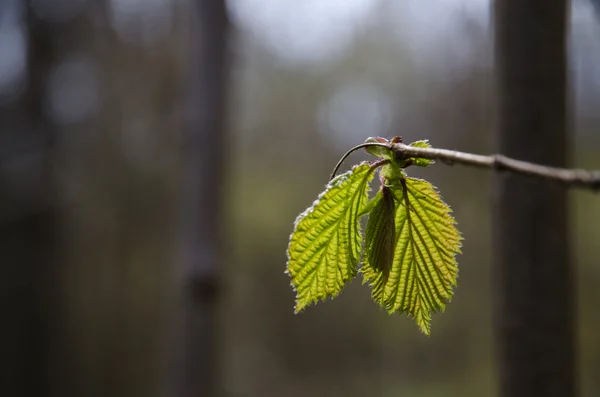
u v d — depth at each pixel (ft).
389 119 54.80
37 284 39.91
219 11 13.64
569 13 6.25
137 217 42.60
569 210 6.08
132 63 40.70
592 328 41.60
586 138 36.01
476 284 50.39
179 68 38.34
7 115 40.19
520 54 5.98
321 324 60.44
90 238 42.52
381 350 59.57
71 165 41.09
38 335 39.81
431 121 43.65
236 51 18.24
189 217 13.52
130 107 40.88
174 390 13.33
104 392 42.29
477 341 52.90
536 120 5.95
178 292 13.69
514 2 6.02
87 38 41.75
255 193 62.80
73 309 42.01
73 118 41.63
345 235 3.92
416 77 50.21
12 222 39.14
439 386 52.26
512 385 6.08
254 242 60.59
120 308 43.60
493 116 6.34
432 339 56.70
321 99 64.75
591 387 39.52
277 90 64.64
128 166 41.91
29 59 40.91
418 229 4.01
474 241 46.09
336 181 3.84
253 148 64.08
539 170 3.22
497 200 6.24
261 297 60.13
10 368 38.81
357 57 61.21
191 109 13.64
